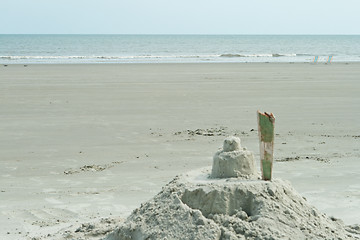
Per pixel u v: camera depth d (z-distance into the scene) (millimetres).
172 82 32656
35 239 7777
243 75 37938
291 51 98125
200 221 6164
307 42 168250
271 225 6164
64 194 10555
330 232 6422
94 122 18953
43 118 19719
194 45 130875
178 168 12602
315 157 13695
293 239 6027
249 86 30531
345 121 19406
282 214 6340
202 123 18797
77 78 34719
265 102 24016
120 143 15547
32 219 9016
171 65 48781
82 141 15852
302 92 27828
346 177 11773
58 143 15570
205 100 24562
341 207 9625
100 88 29125
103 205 9781
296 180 11469
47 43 137500
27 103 23266
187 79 34656
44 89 28344
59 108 22016
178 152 14328
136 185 11148
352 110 21969
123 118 19797
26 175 12125
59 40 172750
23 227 8562
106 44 134375
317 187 10961
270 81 33562
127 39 199125
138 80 33812
